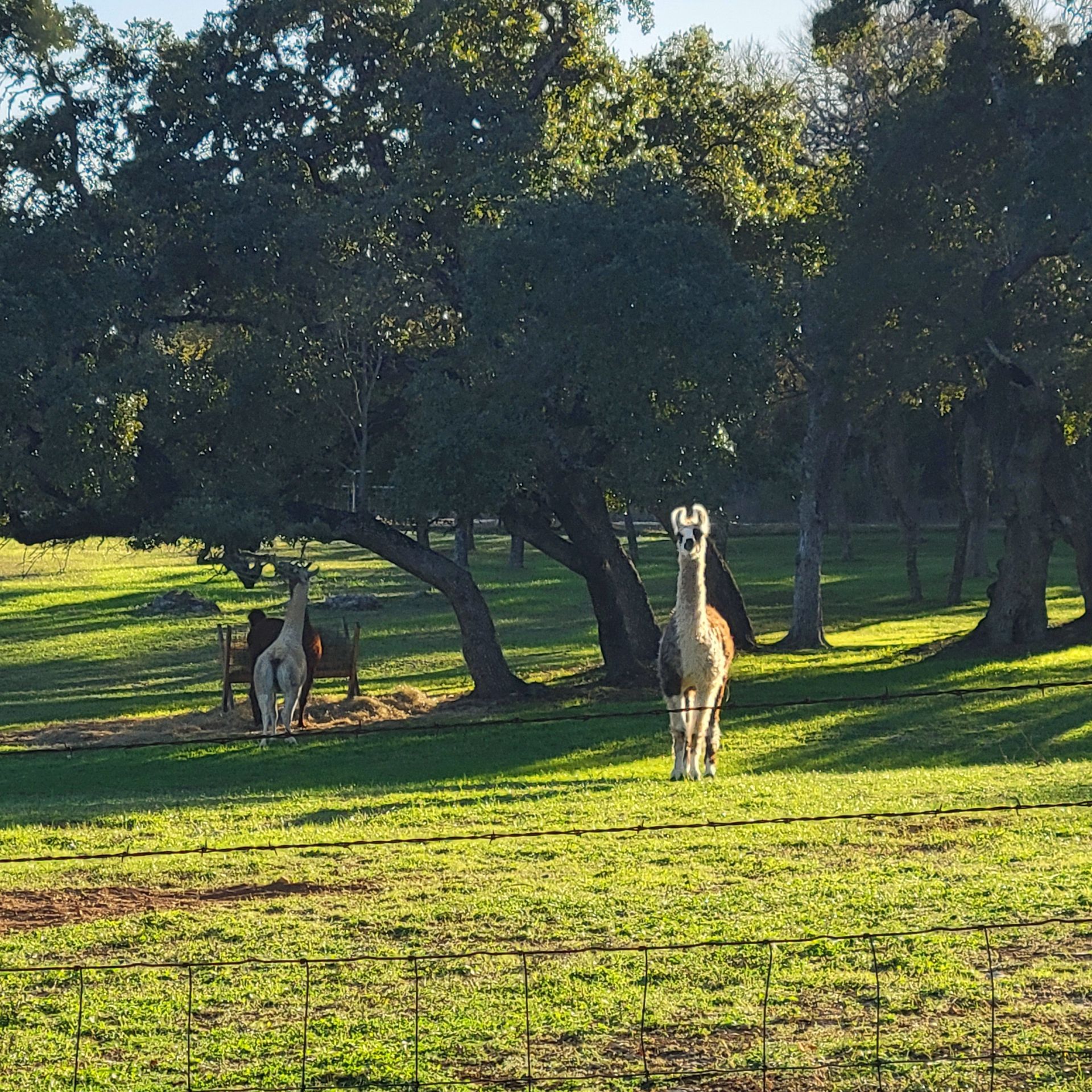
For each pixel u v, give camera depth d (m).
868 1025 8.76
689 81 40.41
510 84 38.12
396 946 10.62
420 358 38.44
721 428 36.44
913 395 48.09
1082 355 41.72
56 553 100.06
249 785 25.86
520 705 36.59
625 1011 9.08
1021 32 41.78
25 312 31.75
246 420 35.28
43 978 10.09
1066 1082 7.88
